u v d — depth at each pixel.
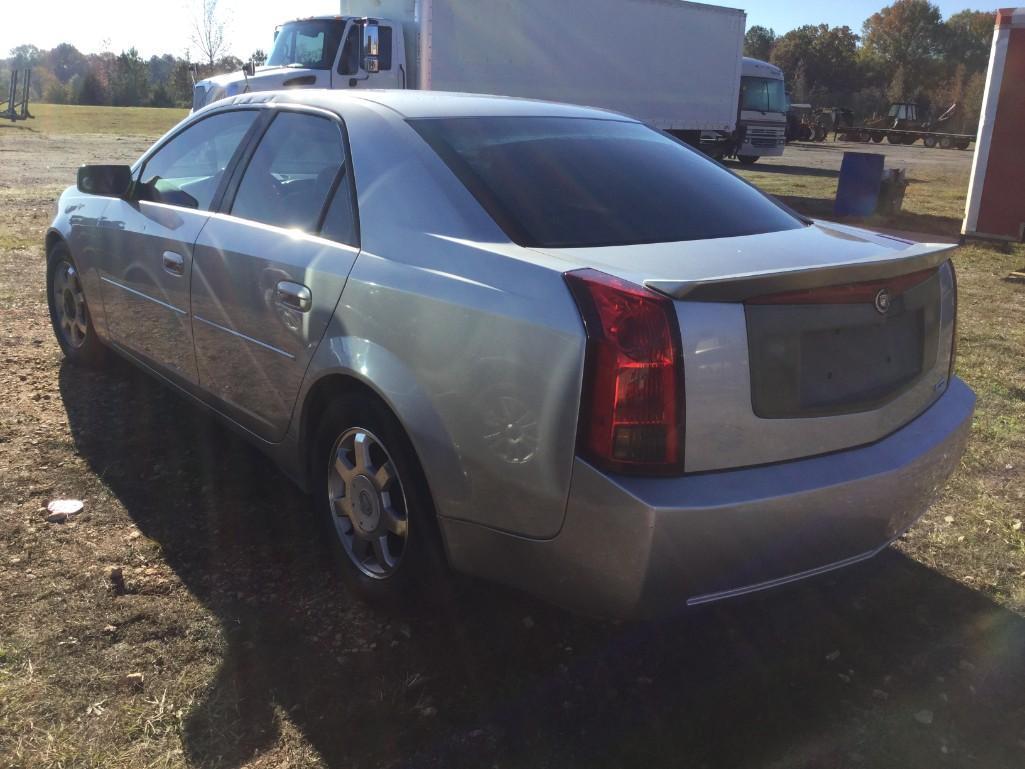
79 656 2.57
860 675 2.68
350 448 2.89
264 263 3.11
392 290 2.58
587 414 2.12
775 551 2.23
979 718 2.49
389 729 2.36
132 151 21.62
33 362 5.16
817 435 2.32
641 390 2.08
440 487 2.46
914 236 12.26
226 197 3.56
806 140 45.75
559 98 16.27
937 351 2.78
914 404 2.65
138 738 2.27
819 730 2.43
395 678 2.56
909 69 89.31
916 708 2.53
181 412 4.46
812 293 2.28
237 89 13.53
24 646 2.59
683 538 2.09
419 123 2.96
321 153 3.18
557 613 2.92
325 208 3.03
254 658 2.62
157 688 2.46
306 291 2.90
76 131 29.48
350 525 2.97
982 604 3.07
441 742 2.32
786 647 2.81
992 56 10.84
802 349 2.28
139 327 4.11
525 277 2.29
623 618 2.21
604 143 3.23
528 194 2.71
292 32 14.42
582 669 2.66
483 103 3.32
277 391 3.12
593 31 16.53
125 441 4.08
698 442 2.13
